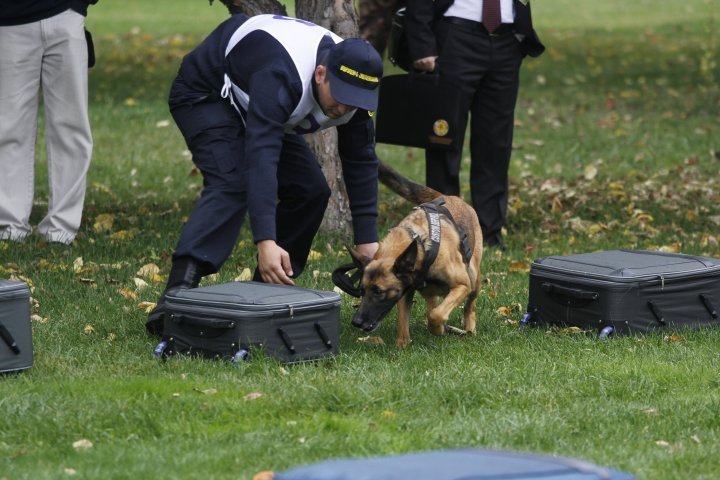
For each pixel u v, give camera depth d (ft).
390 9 54.75
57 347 30.99
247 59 30.53
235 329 29.01
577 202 58.70
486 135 48.14
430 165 47.73
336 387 26.61
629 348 32.12
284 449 22.54
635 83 108.47
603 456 22.66
